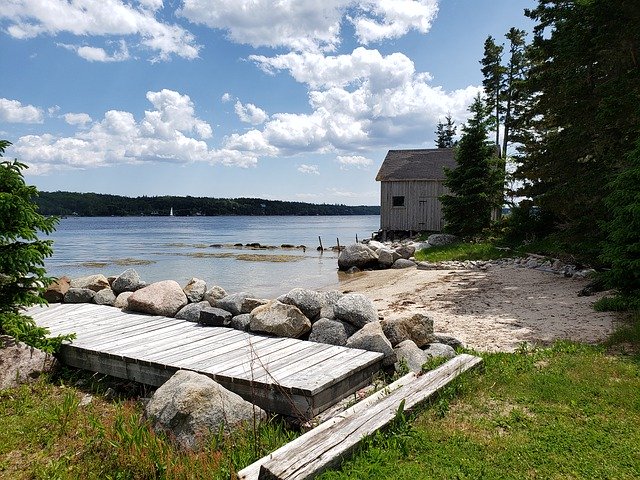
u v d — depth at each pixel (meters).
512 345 8.02
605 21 12.66
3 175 6.67
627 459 3.87
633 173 9.66
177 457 4.22
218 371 5.96
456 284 16.14
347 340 7.36
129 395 6.57
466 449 4.07
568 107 14.12
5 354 6.57
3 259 6.66
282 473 3.42
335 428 4.18
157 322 8.84
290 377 5.66
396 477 3.62
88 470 4.31
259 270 27.02
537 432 4.35
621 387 5.36
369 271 24.47
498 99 37.47
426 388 5.11
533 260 18.81
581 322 9.26
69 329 8.31
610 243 10.67
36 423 5.31
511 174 23.92
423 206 34.28
